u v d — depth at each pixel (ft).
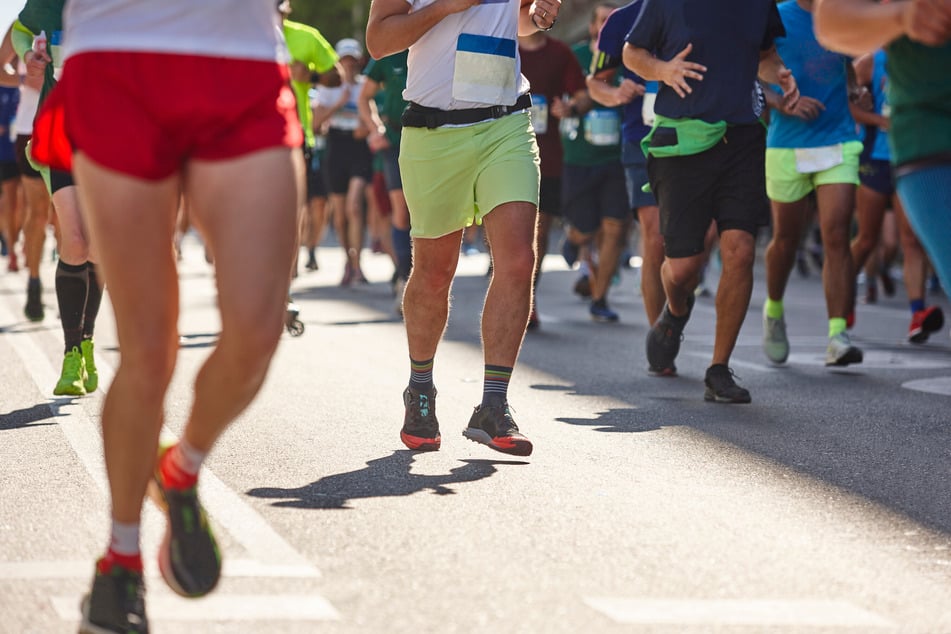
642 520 36.42
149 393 26.17
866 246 87.97
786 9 67.36
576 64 89.35
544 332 89.61
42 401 56.34
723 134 56.95
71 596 29.32
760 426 52.24
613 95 69.82
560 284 136.05
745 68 56.85
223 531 34.76
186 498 27.14
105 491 39.45
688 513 37.32
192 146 25.73
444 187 44.42
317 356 73.00
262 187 25.52
